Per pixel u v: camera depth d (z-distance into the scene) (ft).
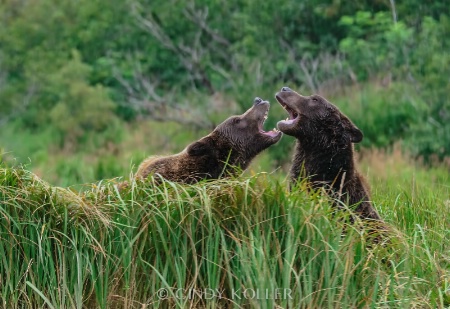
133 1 292.40
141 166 83.71
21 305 66.59
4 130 283.38
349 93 229.04
